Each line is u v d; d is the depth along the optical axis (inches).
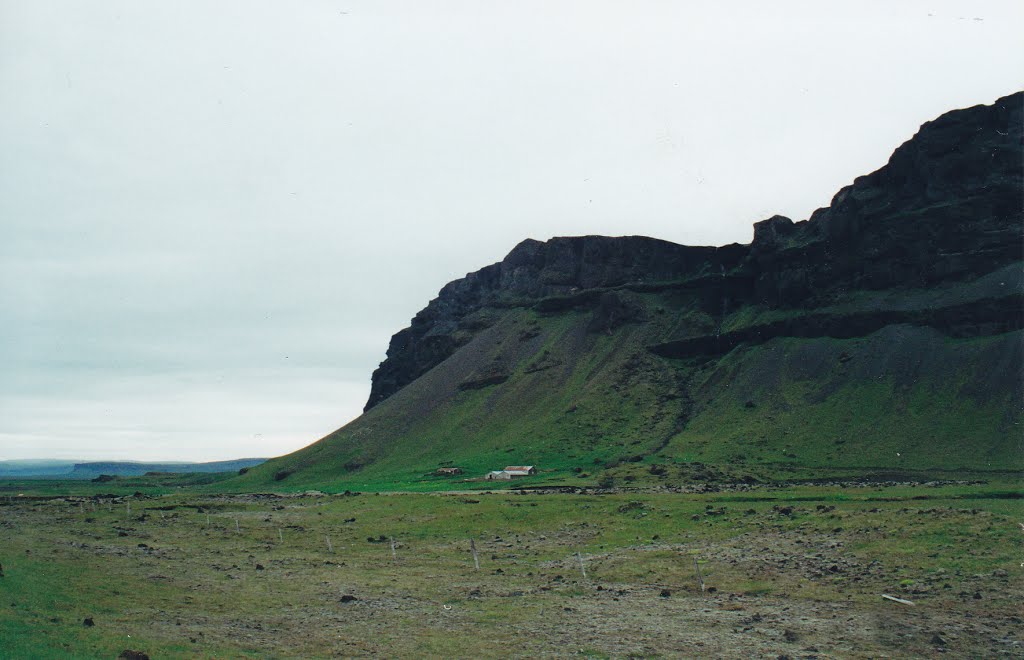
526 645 1779.0
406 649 1736.0
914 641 1731.1
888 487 5418.3
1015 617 1851.6
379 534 3841.0
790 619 1956.2
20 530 3892.7
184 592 2370.8
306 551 3408.0
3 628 1611.7
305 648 1724.9
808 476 7126.0
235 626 1926.7
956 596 2058.3
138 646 1592.0
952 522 2733.8
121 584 2416.3
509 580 2637.8
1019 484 5231.3
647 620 2004.2
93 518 4512.8
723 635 1839.3
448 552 3309.5
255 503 5610.2
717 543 3053.6
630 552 3031.5
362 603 2265.0
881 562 2444.6
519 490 6811.0
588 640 1819.6
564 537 3518.7
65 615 1867.6
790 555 2694.4
